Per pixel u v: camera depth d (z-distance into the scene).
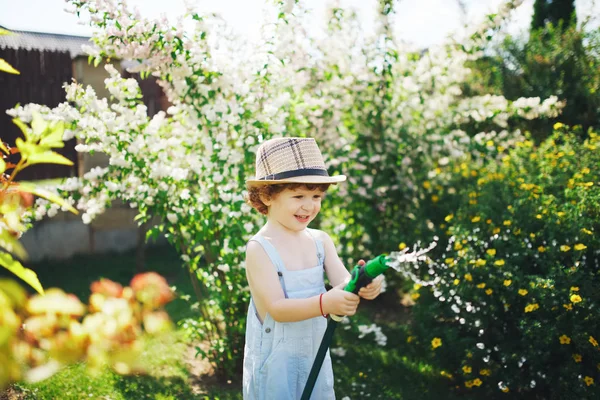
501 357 2.87
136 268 5.44
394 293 4.70
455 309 2.93
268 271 1.82
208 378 3.33
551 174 3.60
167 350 3.64
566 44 6.09
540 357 2.71
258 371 1.82
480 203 3.51
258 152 1.94
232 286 3.17
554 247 2.88
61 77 5.93
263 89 3.59
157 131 3.37
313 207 1.88
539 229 3.12
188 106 3.42
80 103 3.23
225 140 3.24
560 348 2.68
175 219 3.10
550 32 6.27
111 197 3.27
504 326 2.97
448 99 4.67
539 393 2.91
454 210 4.14
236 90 3.45
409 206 4.44
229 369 3.28
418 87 4.45
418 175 4.39
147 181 3.24
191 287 4.99
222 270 3.24
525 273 3.00
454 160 4.45
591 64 5.89
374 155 4.33
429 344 3.29
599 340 2.60
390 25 4.26
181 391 3.11
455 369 3.16
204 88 3.38
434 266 3.51
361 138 4.44
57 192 3.26
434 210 4.30
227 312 3.28
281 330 1.80
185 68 3.36
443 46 4.48
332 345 3.77
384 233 4.43
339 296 1.65
